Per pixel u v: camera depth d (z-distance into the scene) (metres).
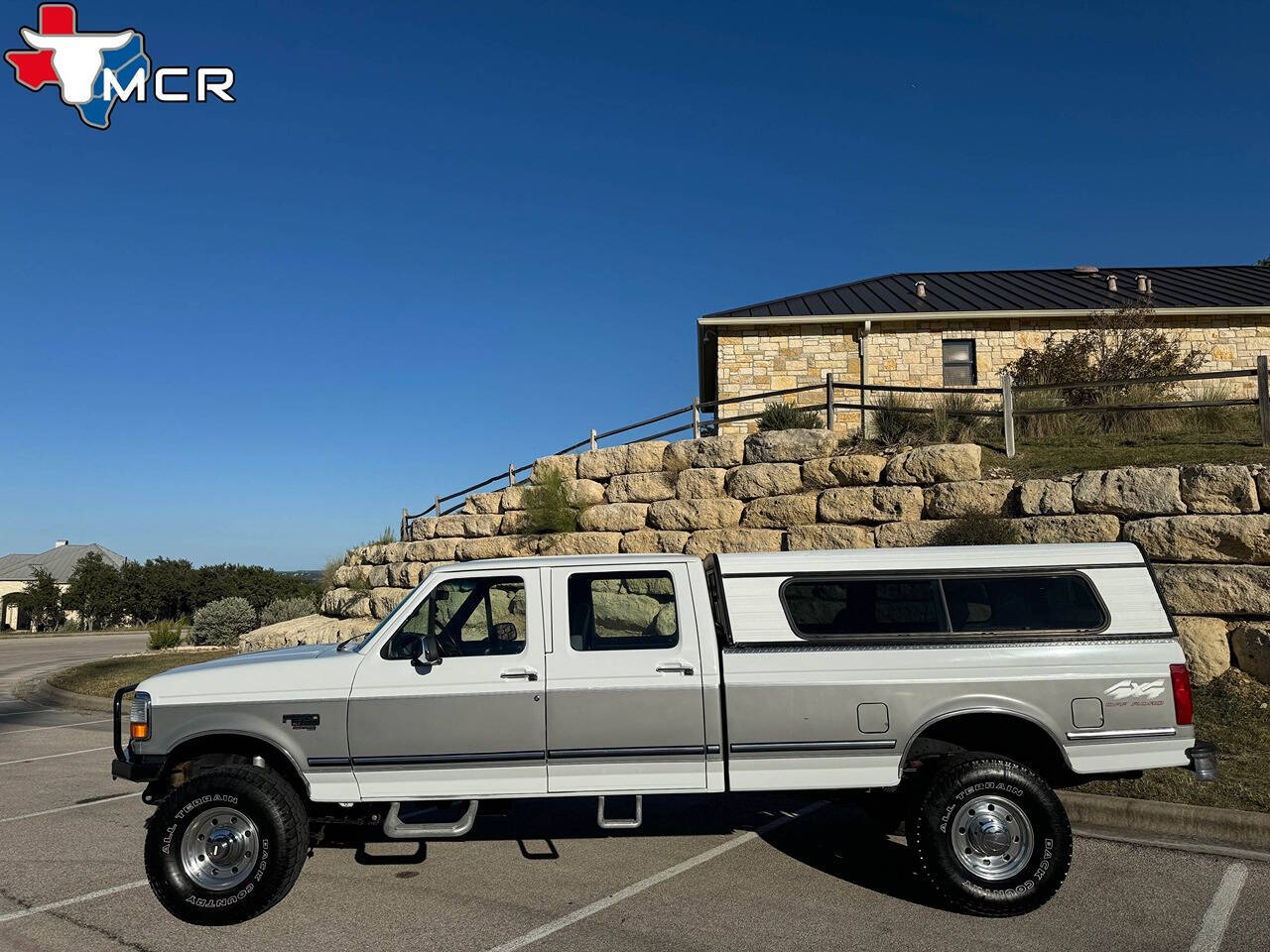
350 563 22.14
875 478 12.43
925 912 4.96
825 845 6.28
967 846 4.96
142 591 62.44
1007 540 10.51
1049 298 22.56
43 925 4.98
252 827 5.02
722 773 5.25
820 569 5.44
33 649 35.09
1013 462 12.02
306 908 5.16
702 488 13.94
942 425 13.12
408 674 5.32
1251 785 6.66
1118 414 13.05
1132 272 26.38
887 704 5.21
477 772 5.25
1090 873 5.50
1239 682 8.82
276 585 63.84
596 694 5.25
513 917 4.96
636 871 5.75
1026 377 18.52
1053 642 5.28
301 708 5.26
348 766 5.23
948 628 5.34
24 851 6.45
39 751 10.81
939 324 21.22
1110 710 5.18
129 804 7.88
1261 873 5.41
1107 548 5.50
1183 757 5.17
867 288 24.89
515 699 5.26
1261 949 4.39
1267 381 10.78
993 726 5.54
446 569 5.57
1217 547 9.34
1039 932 4.65
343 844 6.05
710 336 22.50
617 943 4.57
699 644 5.35
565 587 5.50
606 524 14.78
